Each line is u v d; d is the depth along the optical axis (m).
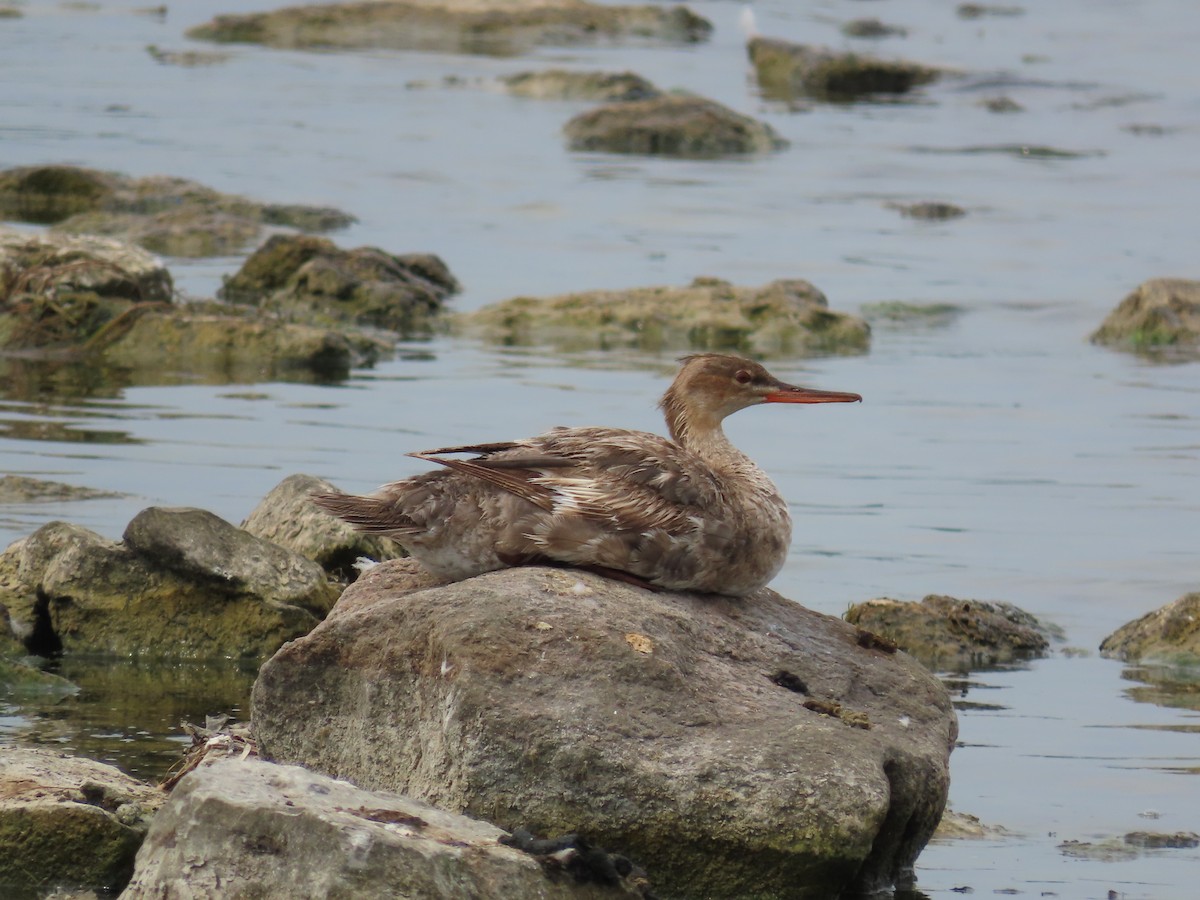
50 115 40.16
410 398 20.16
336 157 37.00
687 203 33.69
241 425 18.48
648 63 52.44
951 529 16.05
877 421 20.06
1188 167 39.50
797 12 65.50
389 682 8.78
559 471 9.41
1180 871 9.02
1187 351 24.44
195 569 12.33
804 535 15.73
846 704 9.15
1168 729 11.42
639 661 8.55
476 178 35.44
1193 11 67.88
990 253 30.33
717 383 10.52
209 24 55.19
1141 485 17.66
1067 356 23.94
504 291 26.36
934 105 47.47
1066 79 50.91
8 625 12.12
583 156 38.53
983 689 12.29
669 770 8.22
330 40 54.69
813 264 28.80
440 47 54.25
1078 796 10.17
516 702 8.35
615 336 24.28
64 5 59.97
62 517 14.52
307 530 13.33
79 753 10.09
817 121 44.38
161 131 38.94
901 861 8.88
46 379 20.66
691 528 9.41
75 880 8.31
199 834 7.45
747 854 8.16
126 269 23.28
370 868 7.27
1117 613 14.05
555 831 8.23
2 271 23.08
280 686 8.98
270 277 25.45
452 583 9.20
